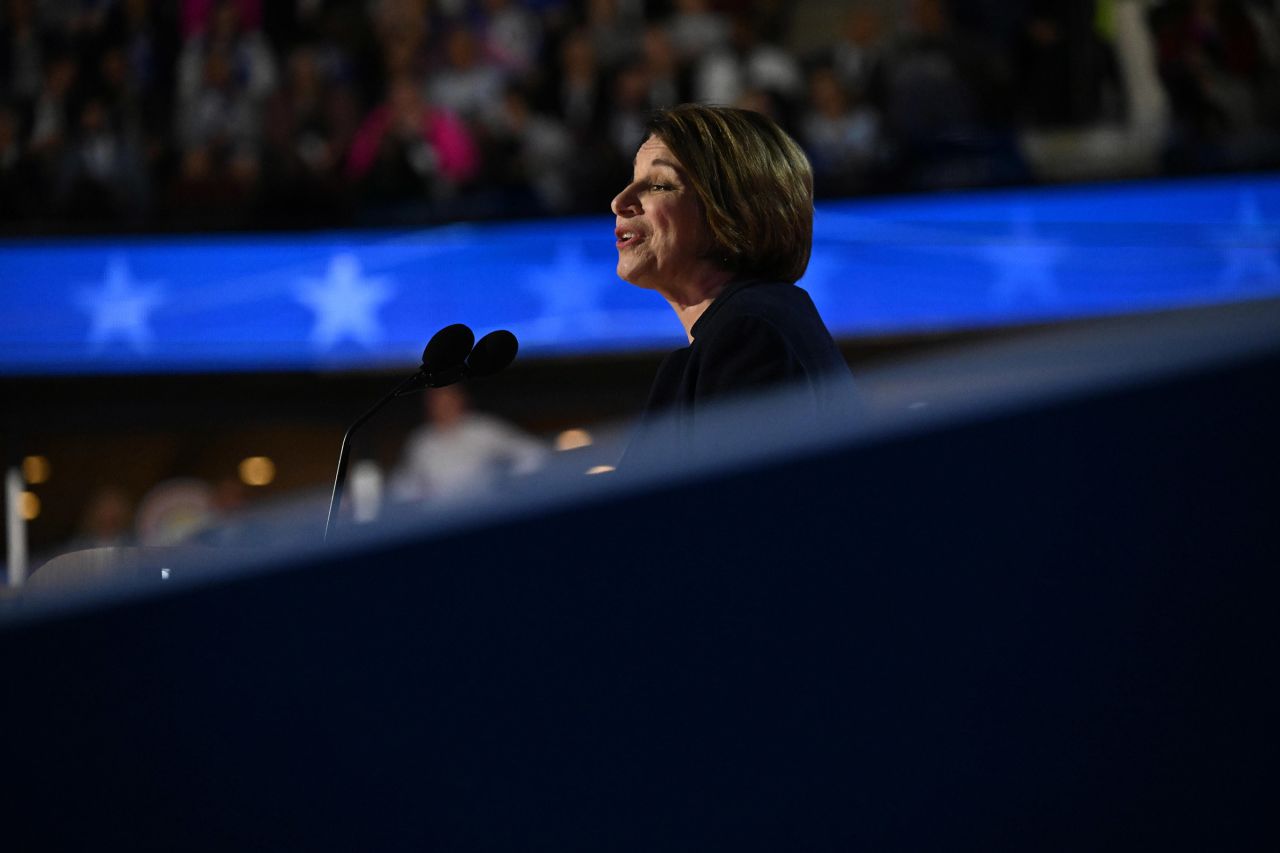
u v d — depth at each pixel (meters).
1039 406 1.56
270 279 21.64
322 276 21.56
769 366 3.89
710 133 4.48
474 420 17.31
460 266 21.28
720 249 4.50
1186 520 1.51
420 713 1.64
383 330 21.50
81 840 1.73
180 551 3.51
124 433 21.84
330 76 23.00
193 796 1.71
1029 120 20.30
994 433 1.57
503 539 1.64
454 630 1.63
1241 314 1.53
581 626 1.62
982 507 1.55
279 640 1.68
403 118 22.20
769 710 1.58
